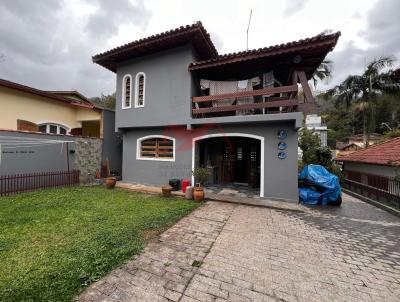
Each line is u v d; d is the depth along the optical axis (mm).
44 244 3984
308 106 7398
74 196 7777
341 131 38188
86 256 3572
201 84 9164
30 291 2707
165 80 9273
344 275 3311
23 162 8508
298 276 3252
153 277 3131
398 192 7387
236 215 6191
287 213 6531
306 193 7738
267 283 3064
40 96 11281
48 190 8656
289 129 7793
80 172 10703
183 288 2908
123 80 10398
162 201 7434
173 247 4098
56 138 9703
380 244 4461
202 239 4496
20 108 10469
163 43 8773
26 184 8383
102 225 5000
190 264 3512
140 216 5711
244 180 11234
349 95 18969
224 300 2705
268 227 5305
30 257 3512
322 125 21922
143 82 9891
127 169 10914
